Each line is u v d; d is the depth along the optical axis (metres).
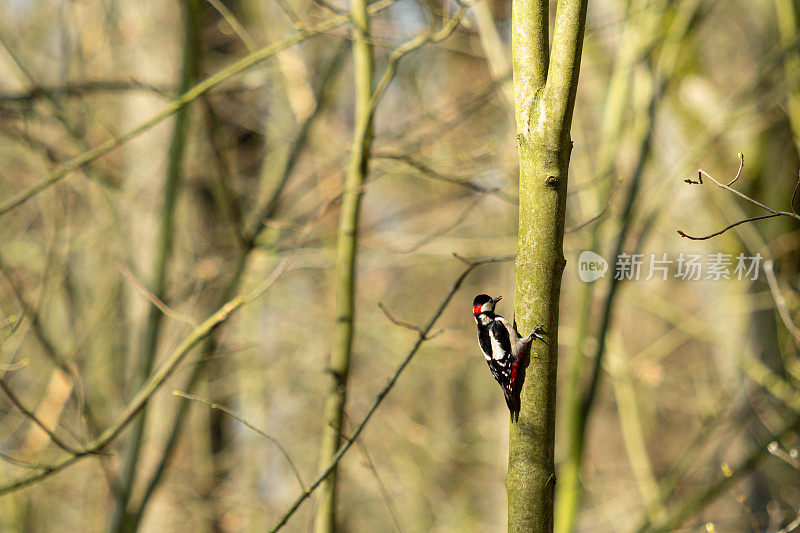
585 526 17.86
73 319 14.20
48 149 11.17
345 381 8.88
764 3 13.51
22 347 14.30
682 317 14.62
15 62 10.94
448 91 16.86
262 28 15.23
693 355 19.17
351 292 9.04
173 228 12.27
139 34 14.93
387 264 18.52
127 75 14.52
